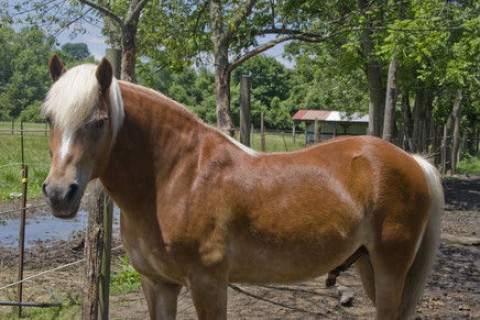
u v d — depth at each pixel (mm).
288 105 47688
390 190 2570
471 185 13641
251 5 5066
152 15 5609
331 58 11875
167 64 6488
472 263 5684
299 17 6156
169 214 2211
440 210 2889
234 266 2393
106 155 2080
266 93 52750
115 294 4273
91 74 1979
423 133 13719
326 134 32594
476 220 8594
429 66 8148
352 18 6102
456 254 6105
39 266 4992
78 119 1883
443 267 5434
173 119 2338
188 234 2197
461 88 11008
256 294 4359
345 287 4332
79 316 3709
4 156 11562
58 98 1918
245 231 2342
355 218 2510
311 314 3877
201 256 2232
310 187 2436
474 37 6715
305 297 4293
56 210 1840
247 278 2475
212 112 46156
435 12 5949
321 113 32812
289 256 2424
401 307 2900
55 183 1841
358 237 2570
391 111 6668
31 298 4004
